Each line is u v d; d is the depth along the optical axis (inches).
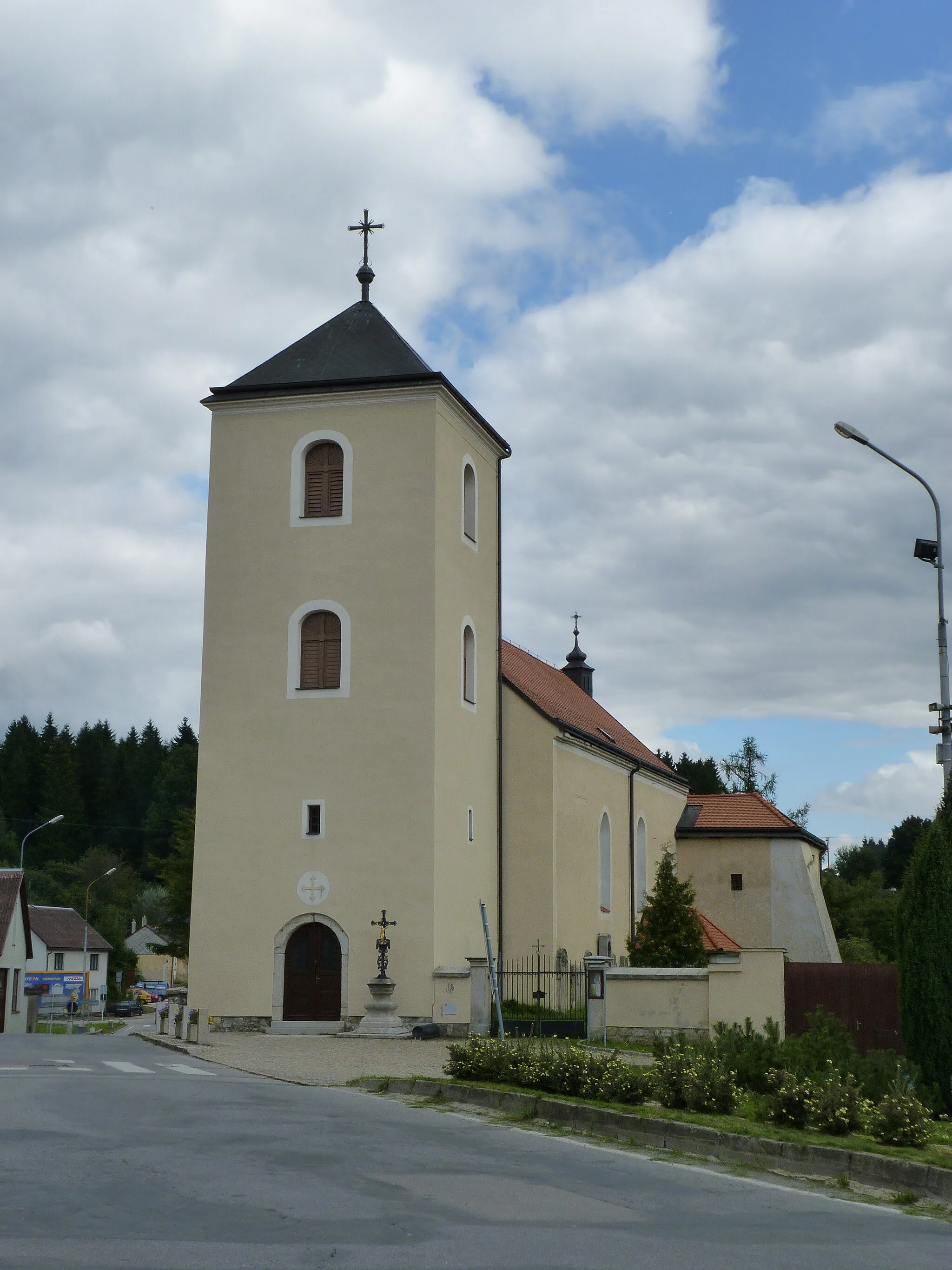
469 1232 388.5
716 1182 510.0
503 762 1439.5
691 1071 659.4
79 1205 400.2
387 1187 447.2
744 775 3491.6
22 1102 628.7
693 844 2071.9
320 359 1333.7
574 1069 698.8
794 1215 450.9
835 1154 549.0
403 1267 343.3
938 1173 516.1
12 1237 359.6
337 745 1250.6
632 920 1752.0
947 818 768.9
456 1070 762.8
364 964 1207.6
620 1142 600.7
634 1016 1117.1
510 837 1423.5
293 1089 749.9
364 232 1427.2
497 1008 1176.8
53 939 3452.3
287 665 1272.1
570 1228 402.3
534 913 1403.8
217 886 1249.4
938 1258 388.5
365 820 1232.8
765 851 2053.4
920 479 898.1
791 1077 633.0
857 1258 382.9
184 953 2679.6
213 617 1295.5
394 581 1266.0
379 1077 803.4
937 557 882.8
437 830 1229.7
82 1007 3117.6
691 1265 362.3
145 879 4744.1
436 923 1211.9
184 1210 398.3
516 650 1920.5
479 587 1401.3
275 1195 425.4
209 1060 941.2
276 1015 1216.8
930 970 750.5
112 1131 541.3
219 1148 509.7
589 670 2352.4
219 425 1326.3
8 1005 2485.2
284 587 1288.1
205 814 1263.5
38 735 4793.3
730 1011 1091.9
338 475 1299.2
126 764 4864.7
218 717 1278.3
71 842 4564.5
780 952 1093.8
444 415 1312.7
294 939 1231.5
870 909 3102.9
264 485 1307.8
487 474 1455.5
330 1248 360.2
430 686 1243.8
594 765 1614.2
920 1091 681.6
